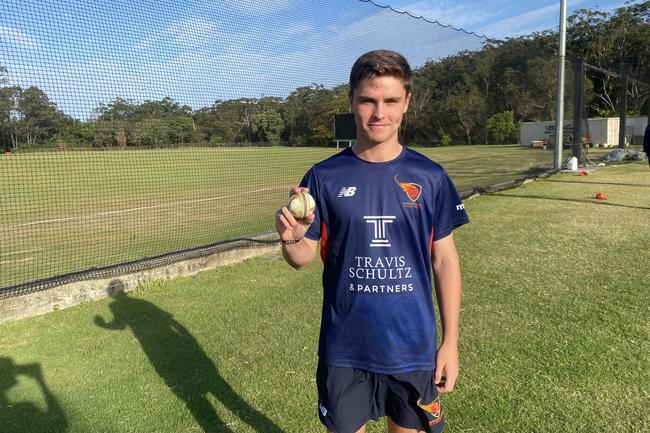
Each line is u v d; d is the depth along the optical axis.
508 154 13.96
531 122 14.13
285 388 2.92
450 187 1.67
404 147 1.69
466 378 2.90
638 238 6.09
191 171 16.00
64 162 12.80
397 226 1.58
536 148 14.29
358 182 1.60
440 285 1.68
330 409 1.69
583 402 2.64
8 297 3.93
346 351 1.65
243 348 3.45
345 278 1.62
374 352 1.62
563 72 12.96
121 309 4.18
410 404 1.67
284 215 1.52
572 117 15.45
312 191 1.66
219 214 9.03
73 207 10.29
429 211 1.62
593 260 5.21
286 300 4.33
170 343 3.55
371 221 1.58
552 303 4.02
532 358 3.11
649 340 3.31
